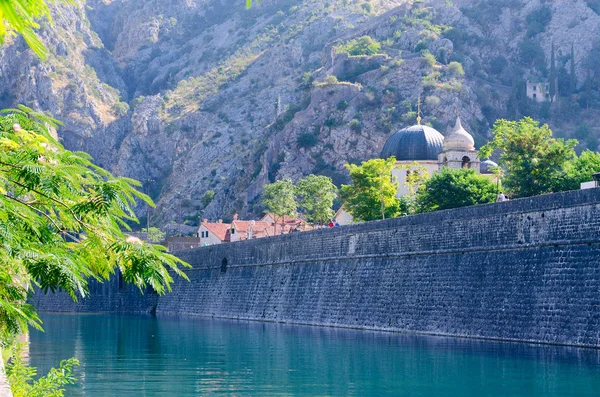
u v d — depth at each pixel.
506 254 76.12
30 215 24.17
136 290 146.62
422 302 85.50
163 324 111.62
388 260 92.31
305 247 108.31
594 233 67.06
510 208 76.06
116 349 77.62
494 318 75.81
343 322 97.69
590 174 117.94
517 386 51.78
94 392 53.53
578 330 66.88
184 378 59.00
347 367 62.41
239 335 90.50
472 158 168.62
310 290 105.62
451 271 82.38
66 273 24.25
